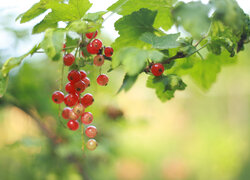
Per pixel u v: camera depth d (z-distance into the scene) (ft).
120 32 1.71
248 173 6.60
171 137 9.72
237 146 7.29
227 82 8.39
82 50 1.65
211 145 7.73
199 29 1.53
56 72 2.67
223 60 1.86
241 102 9.65
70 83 1.67
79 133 2.35
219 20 1.62
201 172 7.28
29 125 2.67
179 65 1.80
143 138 9.03
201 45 1.71
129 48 1.51
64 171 2.58
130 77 1.65
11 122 3.06
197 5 1.55
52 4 1.59
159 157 8.43
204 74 1.91
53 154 2.50
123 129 3.03
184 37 1.64
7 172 3.02
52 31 1.52
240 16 1.64
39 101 2.53
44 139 2.43
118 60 1.51
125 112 2.96
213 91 9.16
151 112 6.31
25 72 2.47
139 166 7.25
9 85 2.42
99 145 2.47
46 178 2.59
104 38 2.58
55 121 2.61
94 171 2.90
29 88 2.48
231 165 6.87
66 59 1.61
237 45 1.71
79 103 1.68
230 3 1.58
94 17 1.58
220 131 8.75
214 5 1.56
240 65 5.53
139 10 1.68
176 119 10.55
